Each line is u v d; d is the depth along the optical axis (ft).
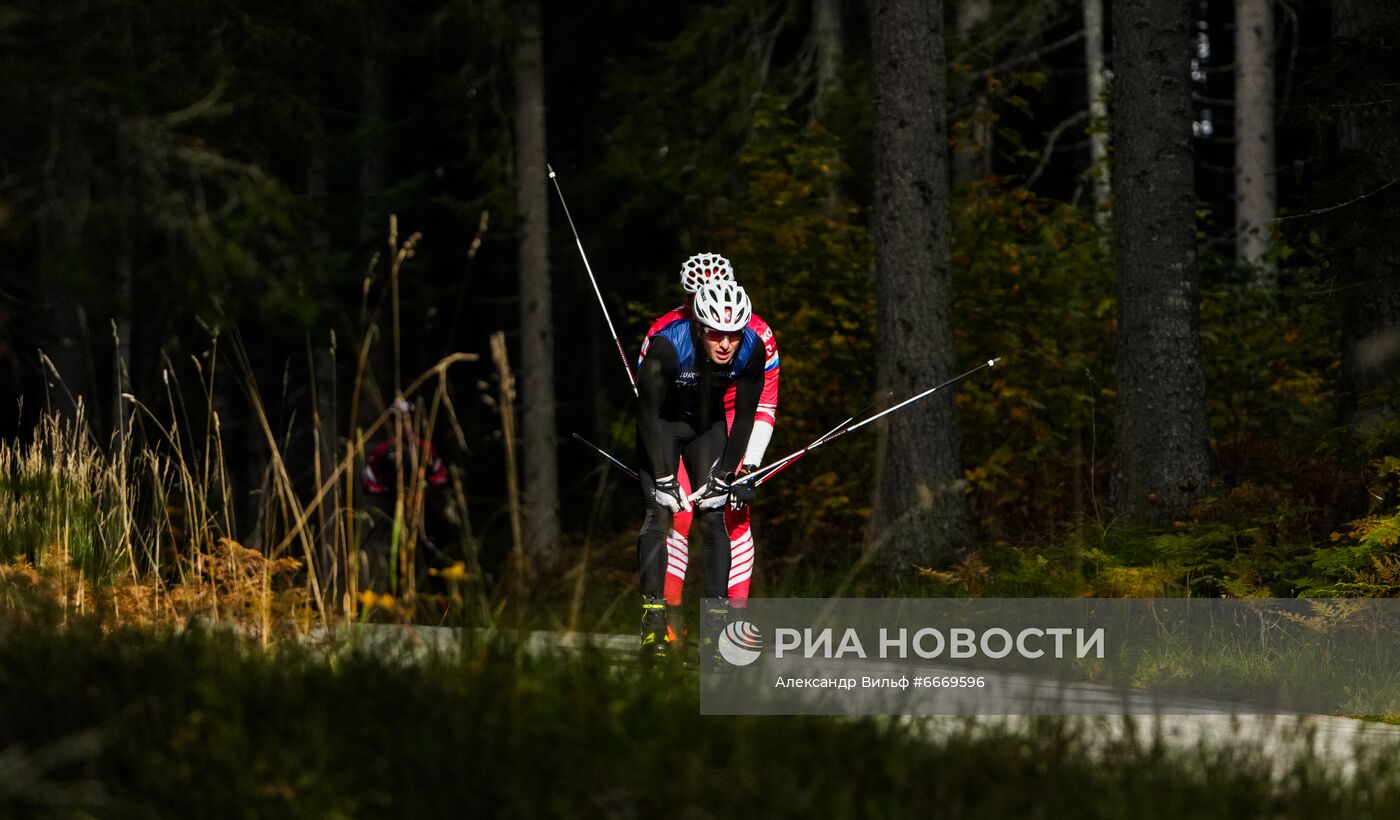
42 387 160.66
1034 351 161.89
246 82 152.66
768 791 43.24
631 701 50.83
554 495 225.15
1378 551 94.53
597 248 286.25
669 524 75.41
